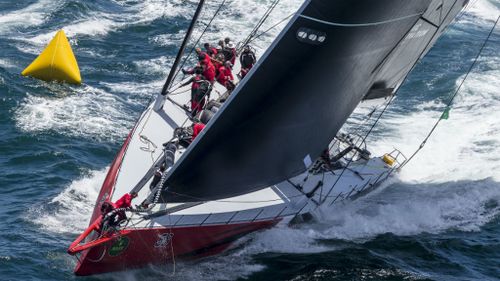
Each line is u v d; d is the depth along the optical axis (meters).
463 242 42.31
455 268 40.06
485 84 67.88
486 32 86.38
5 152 50.72
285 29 33.19
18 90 61.44
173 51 75.06
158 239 36.19
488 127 58.62
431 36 45.34
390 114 61.44
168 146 39.44
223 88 47.72
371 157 51.16
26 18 81.56
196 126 40.34
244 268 38.12
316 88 35.44
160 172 37.69
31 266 37.84
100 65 70.19
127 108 60.62
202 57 45.81
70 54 65.81
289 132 36.00
